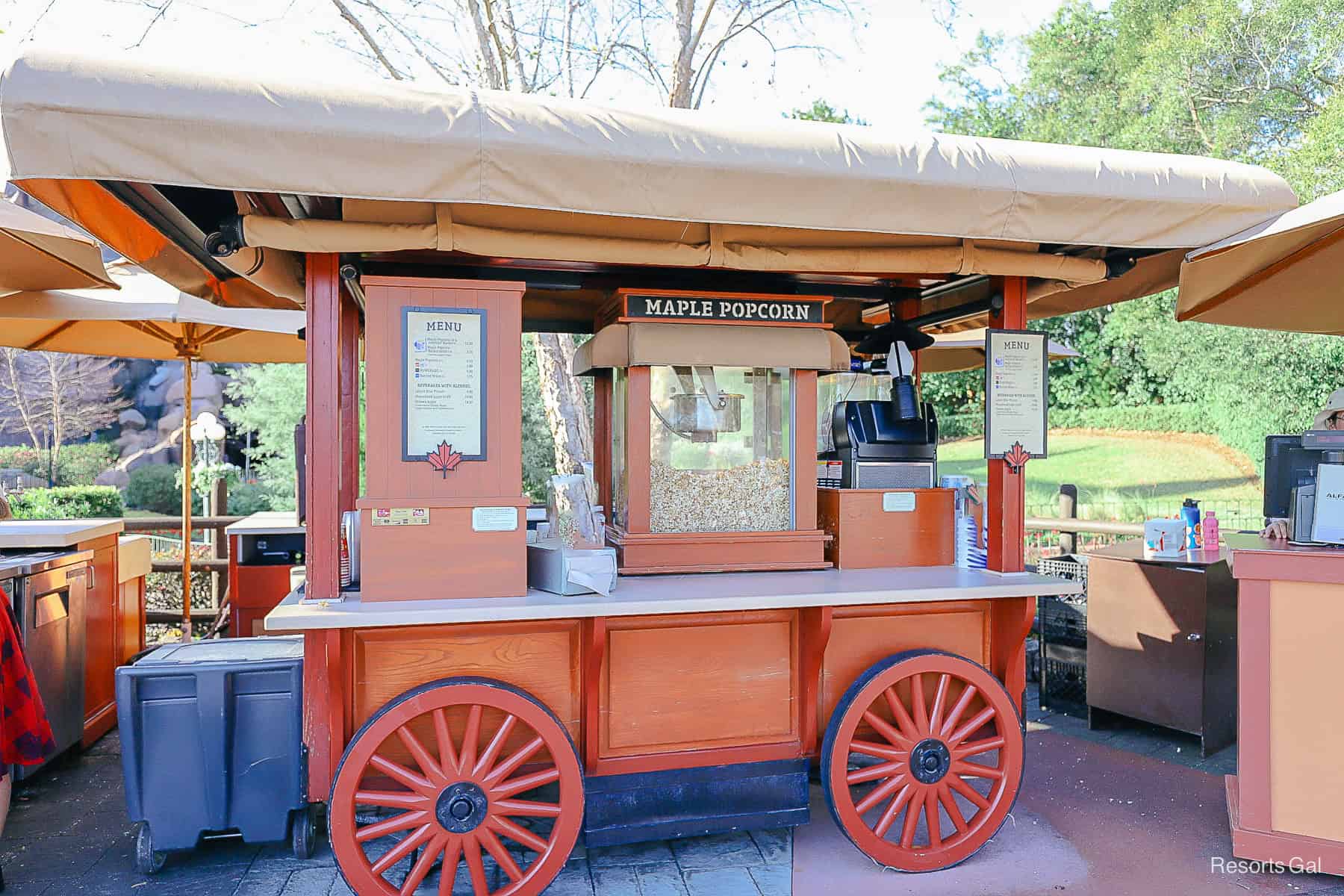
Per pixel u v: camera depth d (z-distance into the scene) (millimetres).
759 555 3453
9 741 3186
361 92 2346
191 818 3035
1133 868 3180
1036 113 16719
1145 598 4629
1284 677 3191
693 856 3270
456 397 2896
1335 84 12398
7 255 3664
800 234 3104
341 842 2672
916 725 3168
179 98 2193
